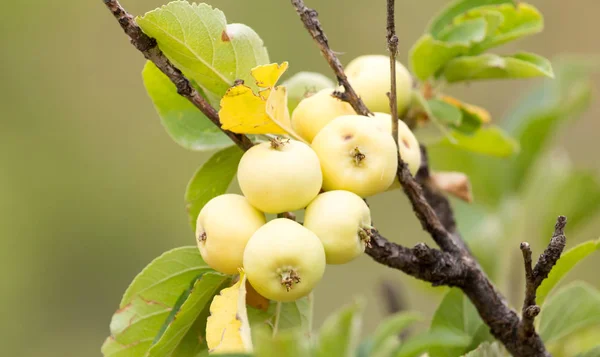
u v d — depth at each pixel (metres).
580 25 1.55
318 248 0.64
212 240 0.65
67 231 1.92
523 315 0.67
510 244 0.86
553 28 1.56
